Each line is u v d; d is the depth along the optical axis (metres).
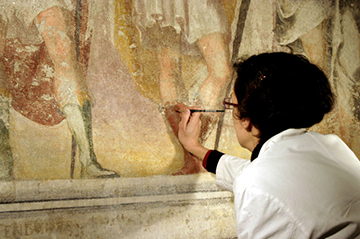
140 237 1.64
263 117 0.99
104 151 1.61
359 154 2.20
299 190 0.85
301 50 2.12
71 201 1.52
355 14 2.29
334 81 2.19
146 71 1.74
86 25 1.62
